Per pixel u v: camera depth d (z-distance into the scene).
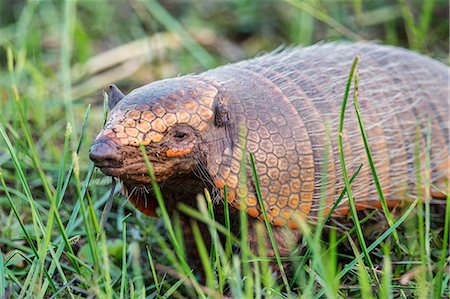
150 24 11.32
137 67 10.98
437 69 7.48
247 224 6.09
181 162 5.64
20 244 7.22
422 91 7.14
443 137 7.14
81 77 10.67
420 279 5.45
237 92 6.07
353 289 6.12
